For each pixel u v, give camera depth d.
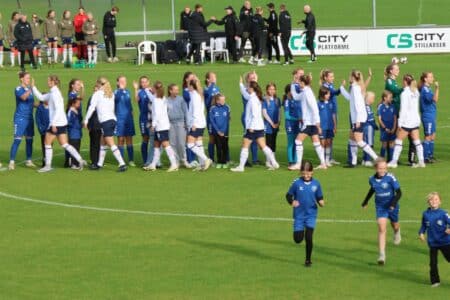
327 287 53.69
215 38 144.88
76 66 141.00
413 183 76.44
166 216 68.75
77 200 73.75
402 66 137.75
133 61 146.25
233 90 121.25
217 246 61.56
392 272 56.06
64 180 80.44
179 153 84.50
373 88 122.12
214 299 52.25
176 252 60.47
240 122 106.50
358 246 60.88
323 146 82.75
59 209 71.25
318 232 63.91
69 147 83.44
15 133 84.75
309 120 81.12
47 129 84.06
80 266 58.06
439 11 196.75
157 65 141.12
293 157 83.62
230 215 68.56
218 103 83.12
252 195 73.94
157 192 75.62
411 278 55.06
